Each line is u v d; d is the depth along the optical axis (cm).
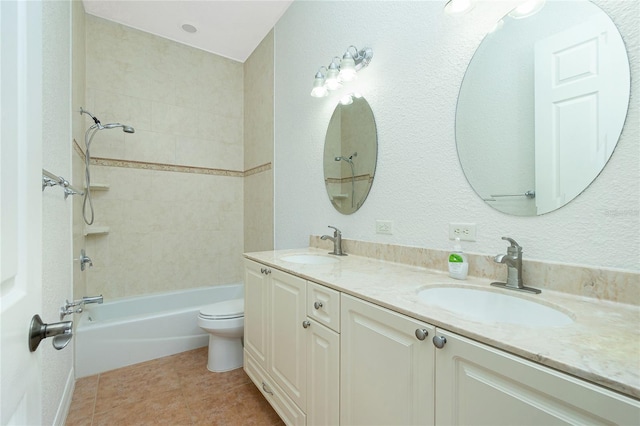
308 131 211
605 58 82
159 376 185
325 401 105
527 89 98
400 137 141
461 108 116
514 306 90
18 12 49
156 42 271
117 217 254
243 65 319
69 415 147
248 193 306
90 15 241
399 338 78
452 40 119
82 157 214
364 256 159
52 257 123
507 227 102
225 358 194
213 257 302
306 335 115
